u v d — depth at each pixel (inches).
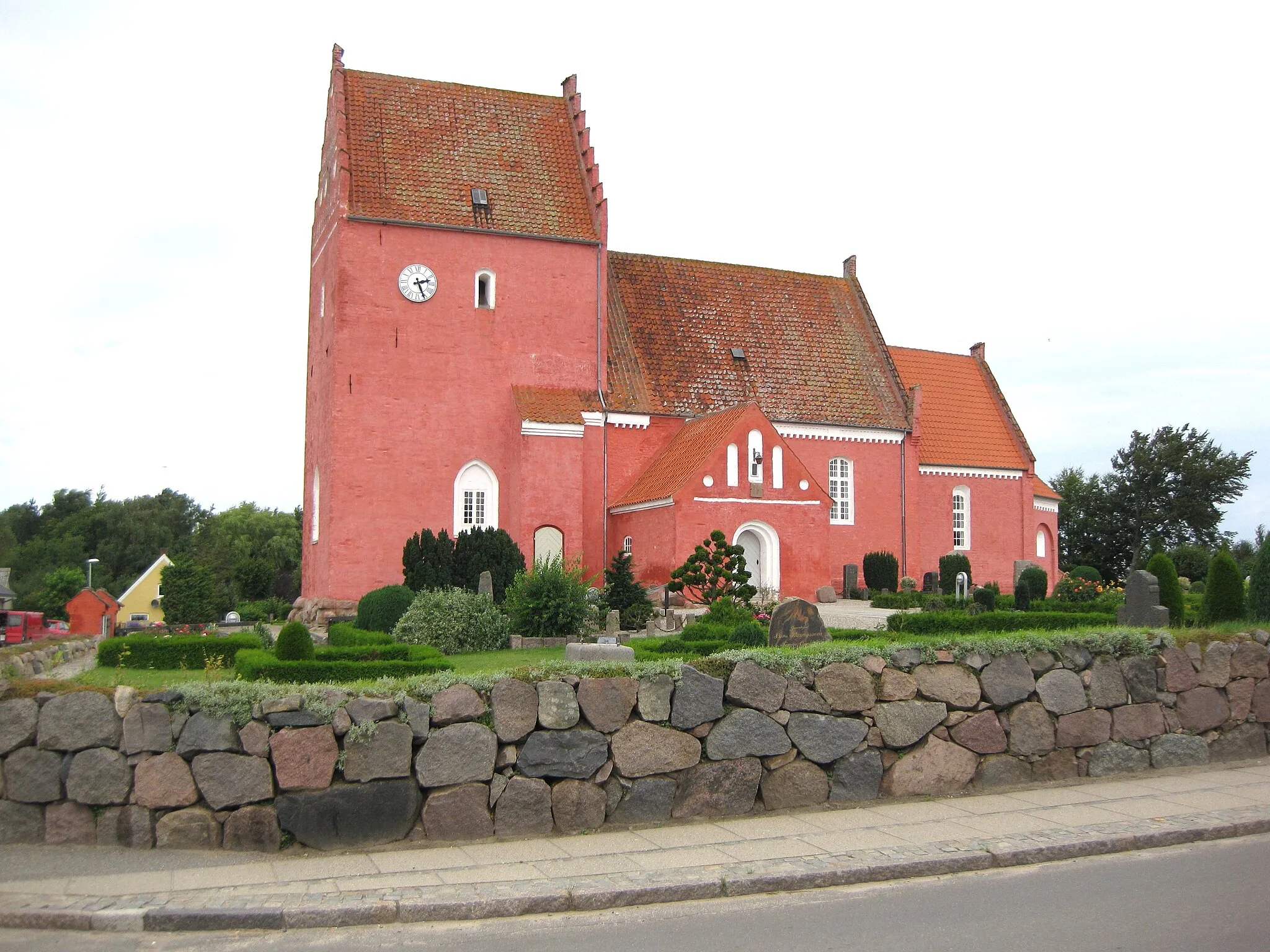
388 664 698.8
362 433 1370.6
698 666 462.0
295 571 3469.5
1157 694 562.3
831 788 478.0
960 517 1833.2
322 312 1504.7
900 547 1708.9
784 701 473.4
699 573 1166.3
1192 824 438.9
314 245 1611.7
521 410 1395.2
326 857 390.6
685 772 449.7
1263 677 597.6
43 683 406.6
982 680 516.7
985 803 481.7
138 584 2979.8
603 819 433.1
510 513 1419.8
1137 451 2598.4
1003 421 1935.3
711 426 1453.0
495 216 1454.2
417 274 1408.7
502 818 418.6
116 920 325.4
